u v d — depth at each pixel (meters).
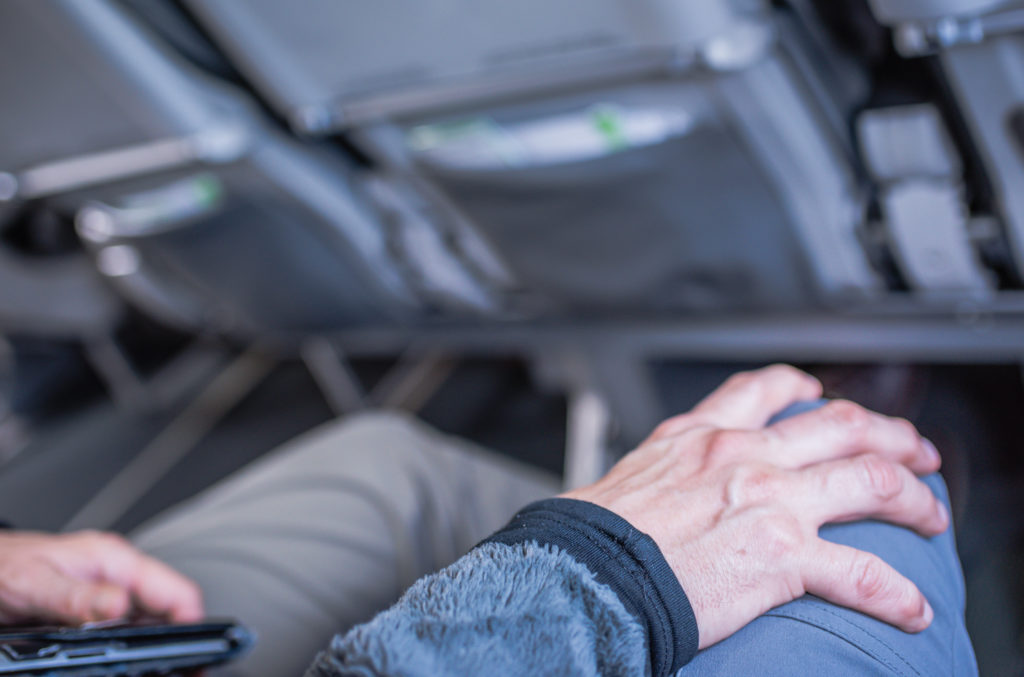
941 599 0.38
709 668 0.34
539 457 1.79
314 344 2.44
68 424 2.45
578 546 0.33
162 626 0.50
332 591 0.70
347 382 2.31
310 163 1.56
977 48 0.93
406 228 1.68
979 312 1.27
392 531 0.74
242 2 1.15
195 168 1.45
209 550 0.75
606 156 1.22
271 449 2.16
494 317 1.83
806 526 0.37
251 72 1.28
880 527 0.40
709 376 1.55
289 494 0.80
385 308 1.90
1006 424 1.12
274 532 0.75
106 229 1.76
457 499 0.79
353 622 0.68
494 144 1.28
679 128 1.14
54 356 2.50
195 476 2.13
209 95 1.38
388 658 0.28
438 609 0.31
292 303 1.93
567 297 1.54
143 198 1.62
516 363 2.11
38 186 1.53
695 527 0.37
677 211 1.26
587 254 1.41
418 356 2.29
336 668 0.29
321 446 0.86
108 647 0.47
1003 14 0.88
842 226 1.24
